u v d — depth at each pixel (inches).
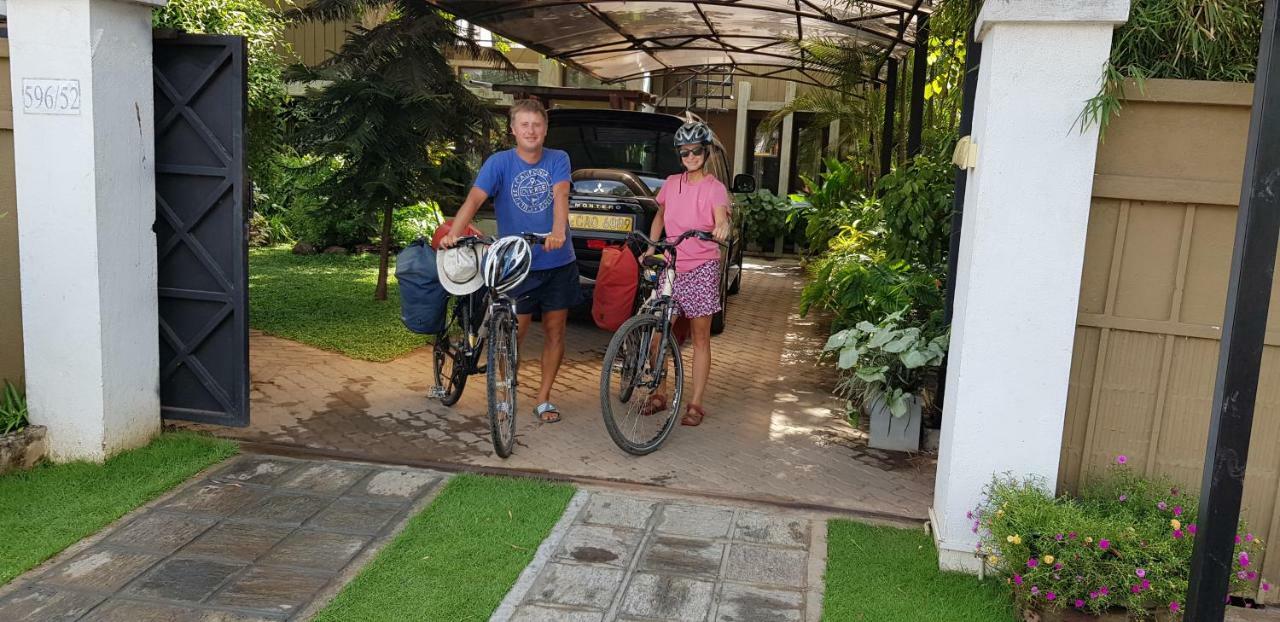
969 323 129.7
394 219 468.1
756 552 143.5
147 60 167.6
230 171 173.2
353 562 136.2
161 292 181.0
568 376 250.2
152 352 177.0
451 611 122.5
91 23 153.3
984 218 126.6
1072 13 119.0
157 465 166.7
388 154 303.1
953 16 217.8
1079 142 123.0
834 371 267.9
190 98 172.7
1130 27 128.3
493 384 172.7
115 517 146.8
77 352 162.9
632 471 177.6
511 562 136.4
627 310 203.9
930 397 202.8
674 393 201.6
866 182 460.1
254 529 145.7
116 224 163.8
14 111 157.1
